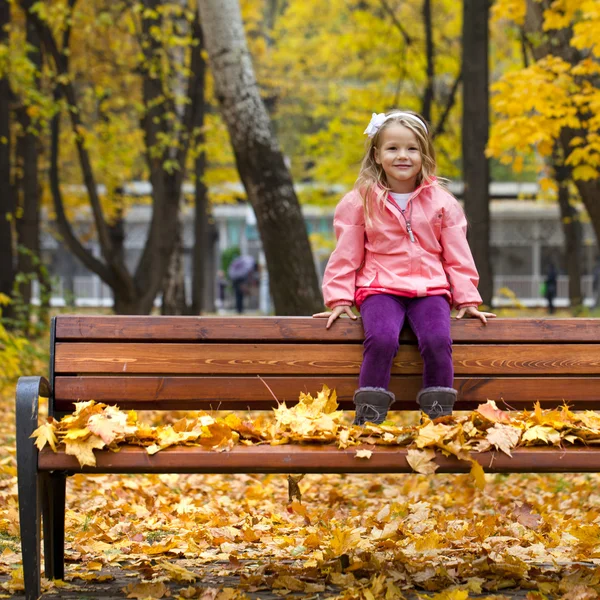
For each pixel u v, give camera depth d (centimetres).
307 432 409
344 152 3170
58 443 397
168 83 2105
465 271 508
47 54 2248
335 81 3466
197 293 2816
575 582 446
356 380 483
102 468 397
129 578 481
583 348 490
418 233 509
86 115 2969
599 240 1466
